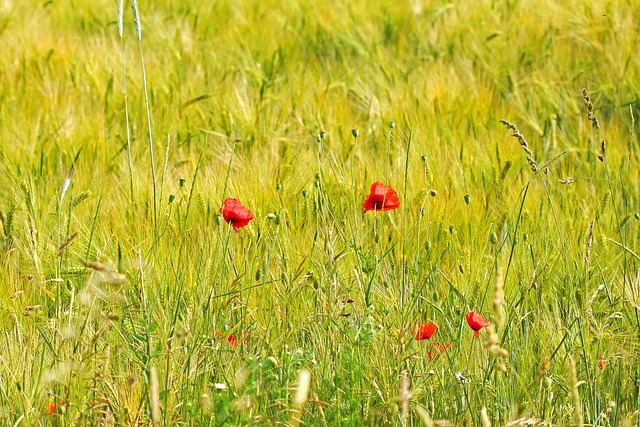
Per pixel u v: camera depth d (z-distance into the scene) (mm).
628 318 5469
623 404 4992
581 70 10148
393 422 4445
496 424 4598
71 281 5719
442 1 13305
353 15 12828
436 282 5863
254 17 13195
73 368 4582
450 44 11805
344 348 4926
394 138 8391
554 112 9469
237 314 5449
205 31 12633
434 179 7145
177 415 4582
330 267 5430
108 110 9336
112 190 7293
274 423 4496
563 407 4688
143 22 12859
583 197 7309
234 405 4266
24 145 8094
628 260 6199
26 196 6691
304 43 12117
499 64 10875
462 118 9039
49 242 6117
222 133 8984
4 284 5762
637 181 7621
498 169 7543
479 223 6590
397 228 6258
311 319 5297
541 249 6129
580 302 5590
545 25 11688
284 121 9148
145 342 4809
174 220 6344
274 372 4949
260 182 6992
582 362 5043
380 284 5645
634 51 10391
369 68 10797
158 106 9414
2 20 12539
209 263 5633
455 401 4816
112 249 6156
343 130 8539
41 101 9523
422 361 4910
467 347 5215
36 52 10852
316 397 4477
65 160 8016
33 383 4785
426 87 9719
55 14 13539
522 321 5516
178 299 5047
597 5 11375
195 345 4898
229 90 10016
